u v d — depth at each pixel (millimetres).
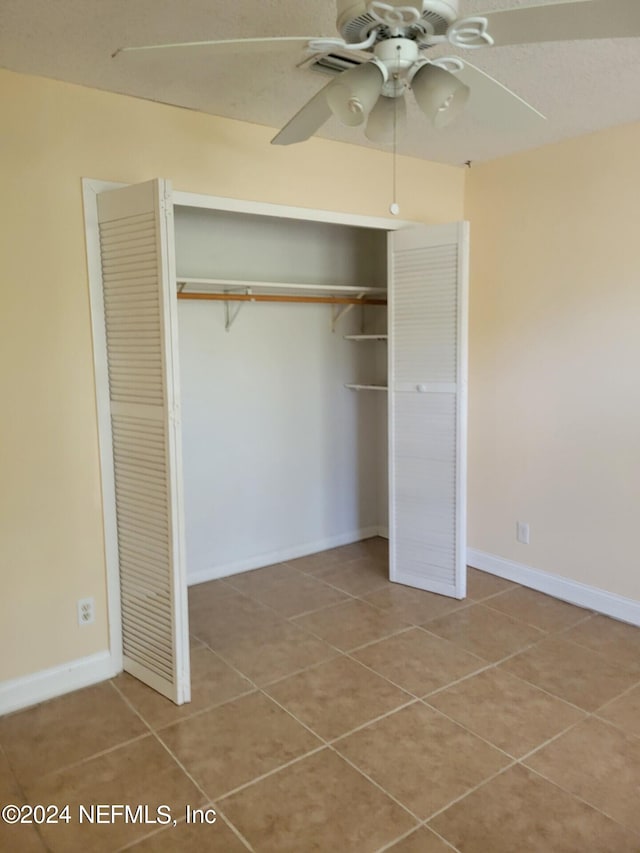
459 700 2541
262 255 3887
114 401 2641
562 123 3008
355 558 4207
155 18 1991
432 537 3564
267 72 2400
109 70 2367
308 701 2547
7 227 2383
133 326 2480
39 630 2580
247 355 3885
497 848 1806
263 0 1890
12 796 2037
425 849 1803
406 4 1357
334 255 4211
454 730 2346
